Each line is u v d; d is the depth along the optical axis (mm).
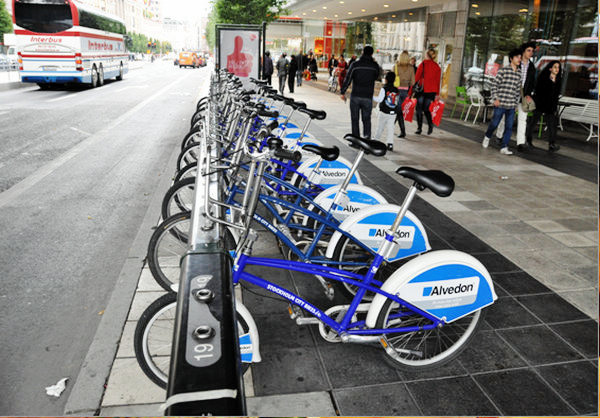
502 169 7879
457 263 2756
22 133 10148
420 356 2850
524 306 3588
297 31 42781
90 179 6836
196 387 961
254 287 3721
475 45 16938
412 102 10336
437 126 12547
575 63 12219
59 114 13078
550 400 2611
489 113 14758
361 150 3625
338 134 10727
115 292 3631
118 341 3014
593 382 2771
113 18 25375
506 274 4094
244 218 2598
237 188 3836
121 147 9078
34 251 4410
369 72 8930
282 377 2703
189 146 5512
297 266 2742
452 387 2689
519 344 3117
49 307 3488
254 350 2529
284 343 3029
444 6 19141
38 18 18281
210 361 1031
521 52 8742
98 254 4391
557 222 5398
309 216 3904
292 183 4797
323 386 2646
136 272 3969
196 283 1358
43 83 20906
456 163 8195
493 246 4684
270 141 2557
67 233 4859
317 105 16734
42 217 5285
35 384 2691
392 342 2998
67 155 8297
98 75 22328
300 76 25062
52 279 3902
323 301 3578
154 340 2955
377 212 3434
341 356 2922
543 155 9148
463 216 5523
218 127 5305
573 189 6789
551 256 4480
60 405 2525
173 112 14328
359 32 31766
